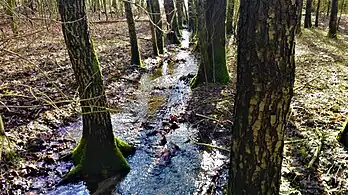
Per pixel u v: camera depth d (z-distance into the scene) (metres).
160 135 8.72
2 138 4.02
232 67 14.06
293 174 5.84
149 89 13.08
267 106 2.87
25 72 13.81
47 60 16.12
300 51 17.09
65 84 12.54
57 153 7.56
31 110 9.59
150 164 7.29
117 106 11.12
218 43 11.91
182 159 7.44
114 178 6.75
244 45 2.85
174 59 18.55
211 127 8.79
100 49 20.36
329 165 5.99
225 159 7.23
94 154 6.80
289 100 2.90
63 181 6.57
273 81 2.78
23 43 9.01
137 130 9.14
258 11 2.67
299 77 12.03
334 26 21.72
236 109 3.12
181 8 30.56
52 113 9.72
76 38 5.88
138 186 6.56
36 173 6.76
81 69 6.09
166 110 10.55
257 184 3.17
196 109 10.09
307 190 5.43
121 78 14.42
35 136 8.23
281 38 2.68
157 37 19.64
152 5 18.44
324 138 6.93
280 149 3.06
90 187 6.48
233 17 23.02
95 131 6.73
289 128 7.70
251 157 3.09
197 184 6.47
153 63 17.61
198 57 18.77
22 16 4.34
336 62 14.51
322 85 10.97
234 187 3.36
